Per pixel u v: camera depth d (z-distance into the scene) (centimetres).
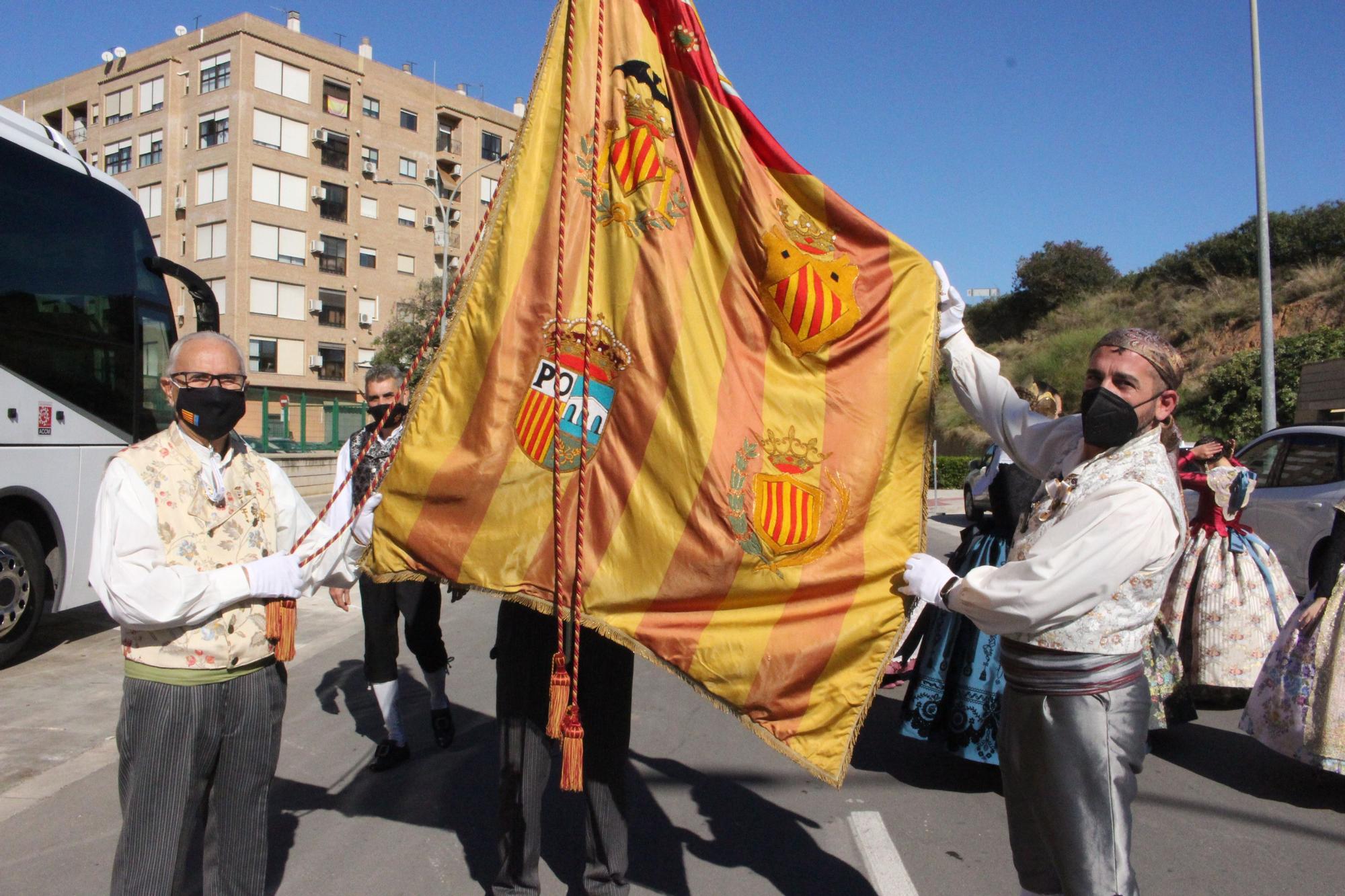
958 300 275
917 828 378
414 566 262
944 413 3159
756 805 401
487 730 492
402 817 381
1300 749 423
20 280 652
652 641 257
